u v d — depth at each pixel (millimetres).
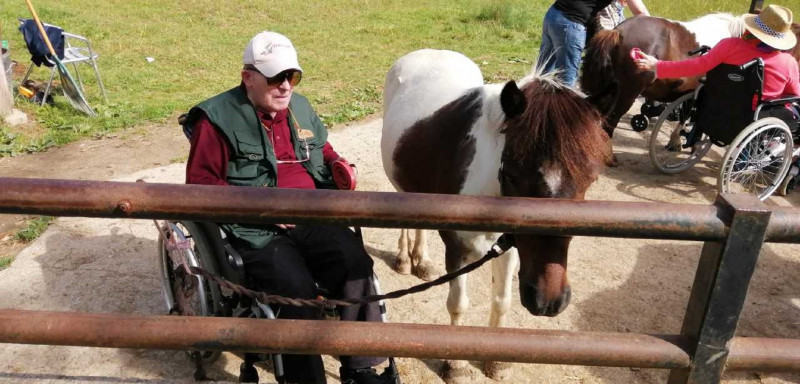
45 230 3969
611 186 5043
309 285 2244
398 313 3299
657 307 3449
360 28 10695
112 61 8391
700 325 1480
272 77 2254
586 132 1926
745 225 1337
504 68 8086
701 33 5375
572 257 3965
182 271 2355
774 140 4520
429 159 2701
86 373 2758
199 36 10023
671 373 1639
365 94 7125
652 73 5012
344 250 2332
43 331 1523
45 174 4945
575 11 5078
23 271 3498
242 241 2285
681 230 1367
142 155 5387
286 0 12820
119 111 6430
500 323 2777
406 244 3662
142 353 2896
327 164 2689
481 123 2400
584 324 3279
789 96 4496
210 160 2303
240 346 1538
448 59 3334
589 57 5047
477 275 3719
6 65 5977
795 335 3219
